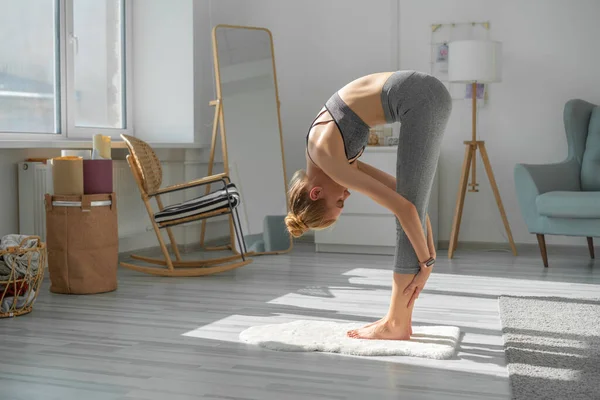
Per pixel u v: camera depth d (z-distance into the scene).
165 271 4.53
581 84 5.64
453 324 3.28
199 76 5.80
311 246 6.07
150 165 4.76
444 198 5.94
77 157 4.08
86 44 5.36
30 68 4.76
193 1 5.69
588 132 5.33
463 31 5.86
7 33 4.58
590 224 4.75
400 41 6.02
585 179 5.21
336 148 2.62
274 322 3.32
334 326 3.15
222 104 5.56
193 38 5.70
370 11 6.07
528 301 3.73
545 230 4.91
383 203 2.62
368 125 2.69
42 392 2.34
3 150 4.27
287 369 2.57
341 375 2.50
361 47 6.11
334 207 2.71
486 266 4.99
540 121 5.72
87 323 3.30
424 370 2.55
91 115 5.42
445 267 4.95
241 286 4.23
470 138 5.87
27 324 3.28
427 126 2.66
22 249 3.43
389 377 2.47
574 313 3.44
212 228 6.07
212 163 5.60
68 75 5.04
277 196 5.75
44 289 4.12
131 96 5.82
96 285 4.00
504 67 5.77
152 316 3.45
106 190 4.04
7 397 2.29
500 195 5.82
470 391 2.33
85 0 5.34
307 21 6.24
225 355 2.76
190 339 3.01
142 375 2.51
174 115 5.77
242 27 5.73
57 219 3.95
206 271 4.54
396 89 2.66
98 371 2.56
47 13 4.89
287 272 4.73
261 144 5.74
